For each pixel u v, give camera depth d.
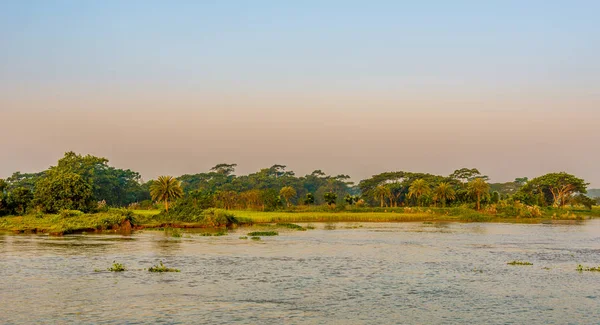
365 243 71.50
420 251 61.88
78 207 120.25
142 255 56.56
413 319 30.36
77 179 122.56
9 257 54.41
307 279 42.31
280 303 33.94
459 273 45.59
